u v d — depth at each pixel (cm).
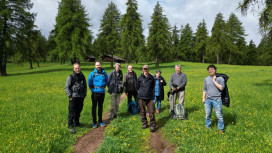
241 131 382
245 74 1703
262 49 5016
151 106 453
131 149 349
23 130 435
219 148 321
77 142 397
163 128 455
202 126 427
